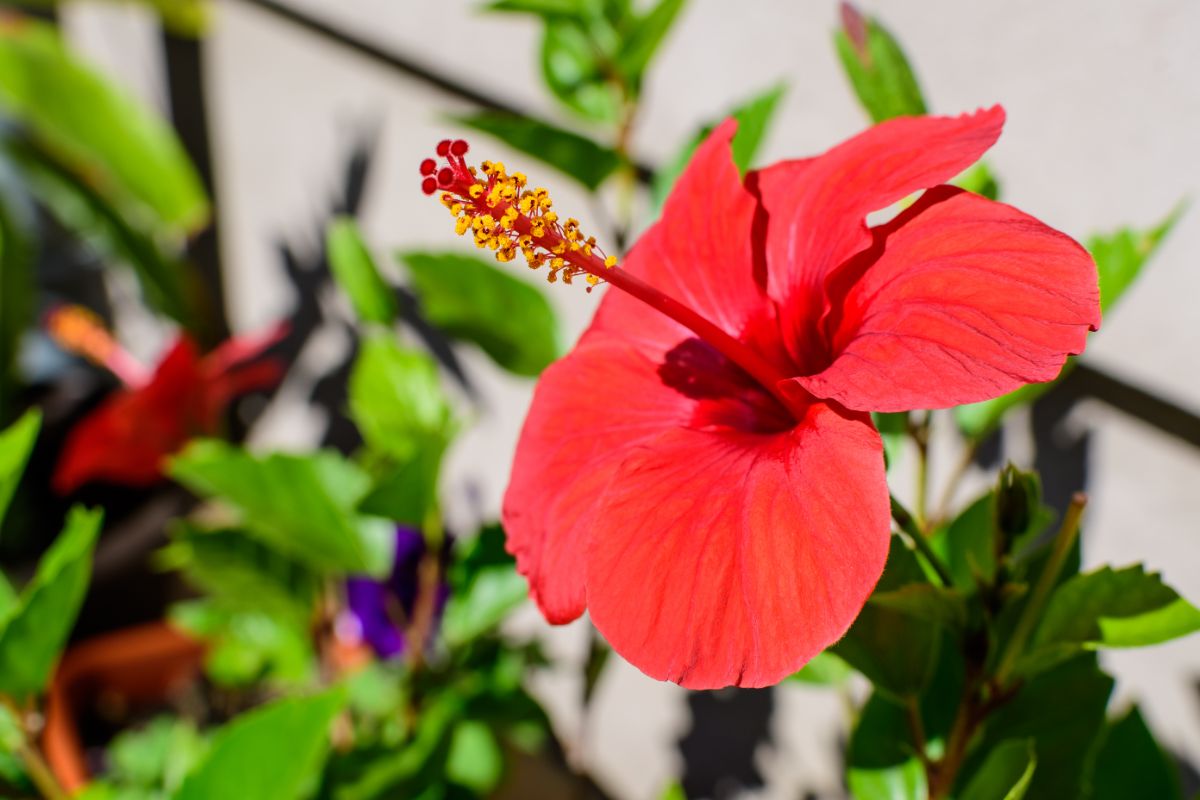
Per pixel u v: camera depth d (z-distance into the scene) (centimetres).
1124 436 41
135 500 89
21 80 81
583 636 64
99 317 121
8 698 41
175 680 79
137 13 94
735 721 57
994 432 44
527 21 54
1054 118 39
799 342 32
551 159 43
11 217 85
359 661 62
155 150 86
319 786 45
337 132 76
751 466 29
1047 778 34
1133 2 36
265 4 77
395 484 43
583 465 33
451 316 46
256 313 96
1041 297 27
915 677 33
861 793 35
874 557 27
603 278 32
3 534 84
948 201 30
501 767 52
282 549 51
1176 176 37
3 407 87
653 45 42
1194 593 40
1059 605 31
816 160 33
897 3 42
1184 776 42
